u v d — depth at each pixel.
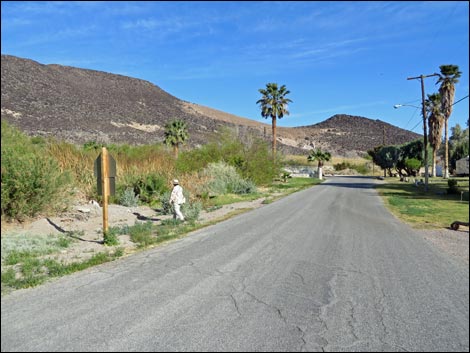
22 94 118.81
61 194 14.00
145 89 196.38
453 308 5.36
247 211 17.91
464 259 8.27
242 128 37.25
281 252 8.95
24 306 5.39
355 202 22.56
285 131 198.00
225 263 7.89
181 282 6.56
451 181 30.94
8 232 10.92
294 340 4.38
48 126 94.06
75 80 170.50
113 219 14.95
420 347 4.24
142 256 8.59
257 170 33.97
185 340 4.36
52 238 10.45
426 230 12.66
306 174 71.62
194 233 11.77
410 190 34.34
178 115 166.12
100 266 7.71
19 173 12.20
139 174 21.47
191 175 25.33
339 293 5.98
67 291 6.08
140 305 5.44
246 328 4.69
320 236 11.12
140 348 4.18
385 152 71.31
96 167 10.34
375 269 7.42
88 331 4.58
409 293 5.99
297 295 5.89
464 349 4.19
